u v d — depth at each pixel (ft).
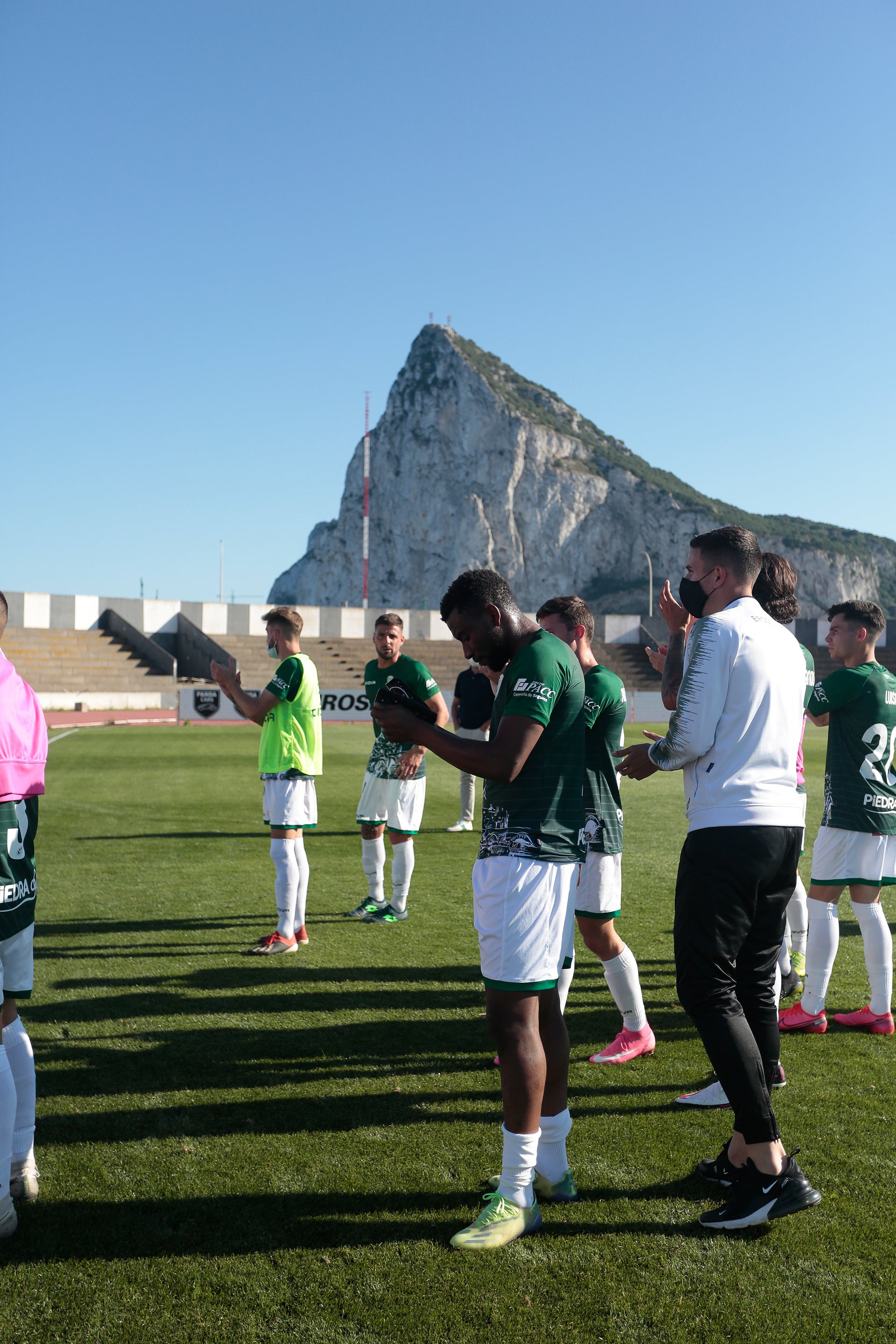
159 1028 12.37
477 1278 6.92
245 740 65.26
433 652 124.57
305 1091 10.37
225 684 15.98
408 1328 6.32
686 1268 7.08
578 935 18.29
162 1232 7.52
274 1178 8.42
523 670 7.55
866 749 12.05
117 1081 10.60
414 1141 9.19
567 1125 8.19
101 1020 12.69
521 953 7.52
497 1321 6.41
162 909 19.34
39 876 22.50
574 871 7.84
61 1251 7.25
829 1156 8.87
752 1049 7.76
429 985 14.38
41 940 16.84
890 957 12.50
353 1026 12.53
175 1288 6.78
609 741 11.11
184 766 48.34
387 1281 6.86
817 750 60.64
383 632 18.25
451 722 61.00
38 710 8.46
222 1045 11.76
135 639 110.52
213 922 18.25
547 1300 6.66
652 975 15.43
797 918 15.76
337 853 26.02
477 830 30.45
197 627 115.96
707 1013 7.89
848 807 12.15
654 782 45.32
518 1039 7.57
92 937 17.12
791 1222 7.75
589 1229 7.66
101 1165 8.63
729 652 7.99
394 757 18.44
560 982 11.16
